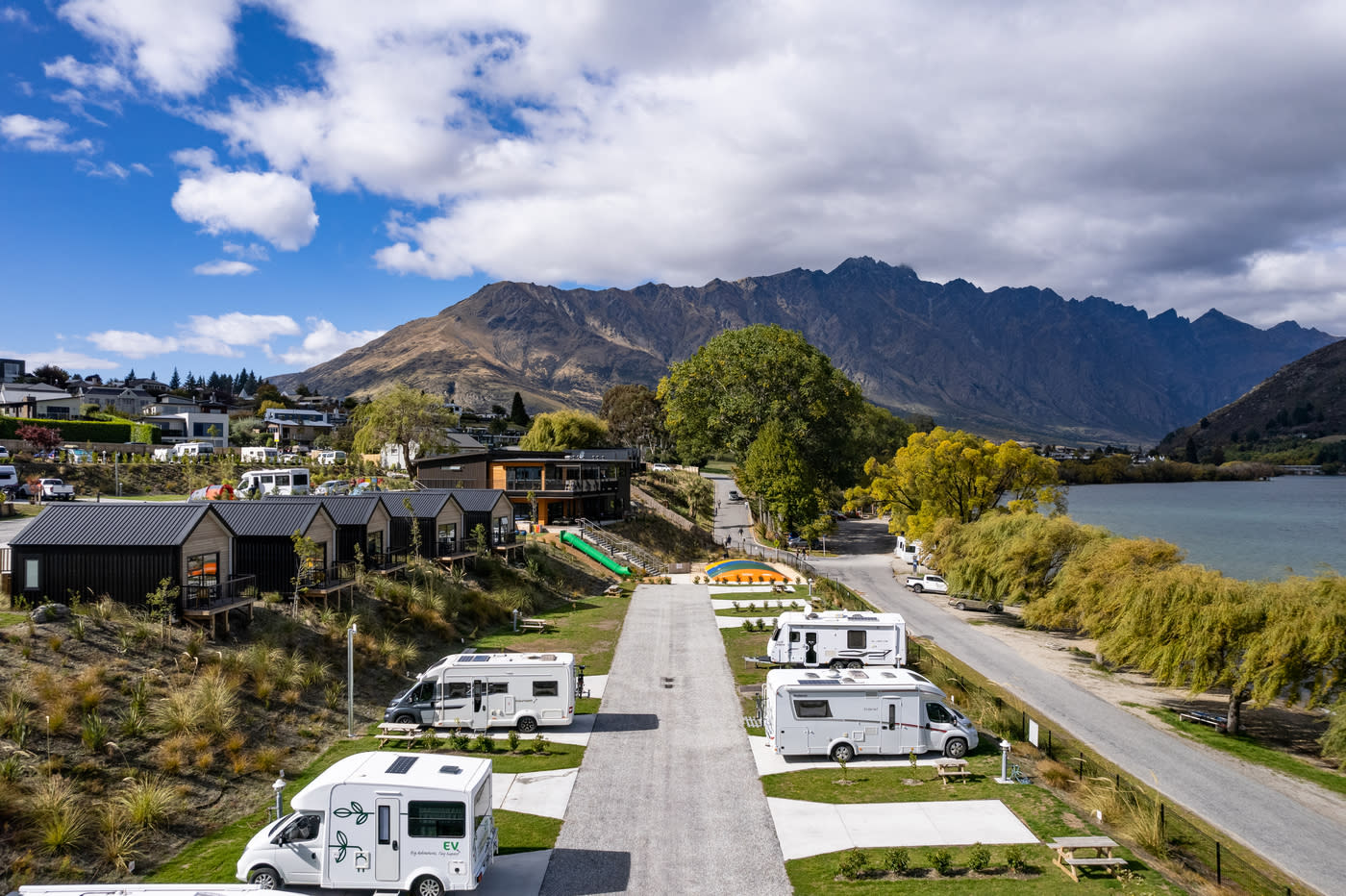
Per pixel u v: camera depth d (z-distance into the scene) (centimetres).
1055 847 2122
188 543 3083
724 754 2911
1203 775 3159
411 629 3978
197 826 2145
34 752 2131
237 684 2784
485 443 15925
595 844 2202
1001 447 8238
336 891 1848
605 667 4038
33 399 11625
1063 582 4897
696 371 10506
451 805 1814
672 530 9212
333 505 4378
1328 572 3509
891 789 2598
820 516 9519
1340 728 3056
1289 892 2075
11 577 3030
